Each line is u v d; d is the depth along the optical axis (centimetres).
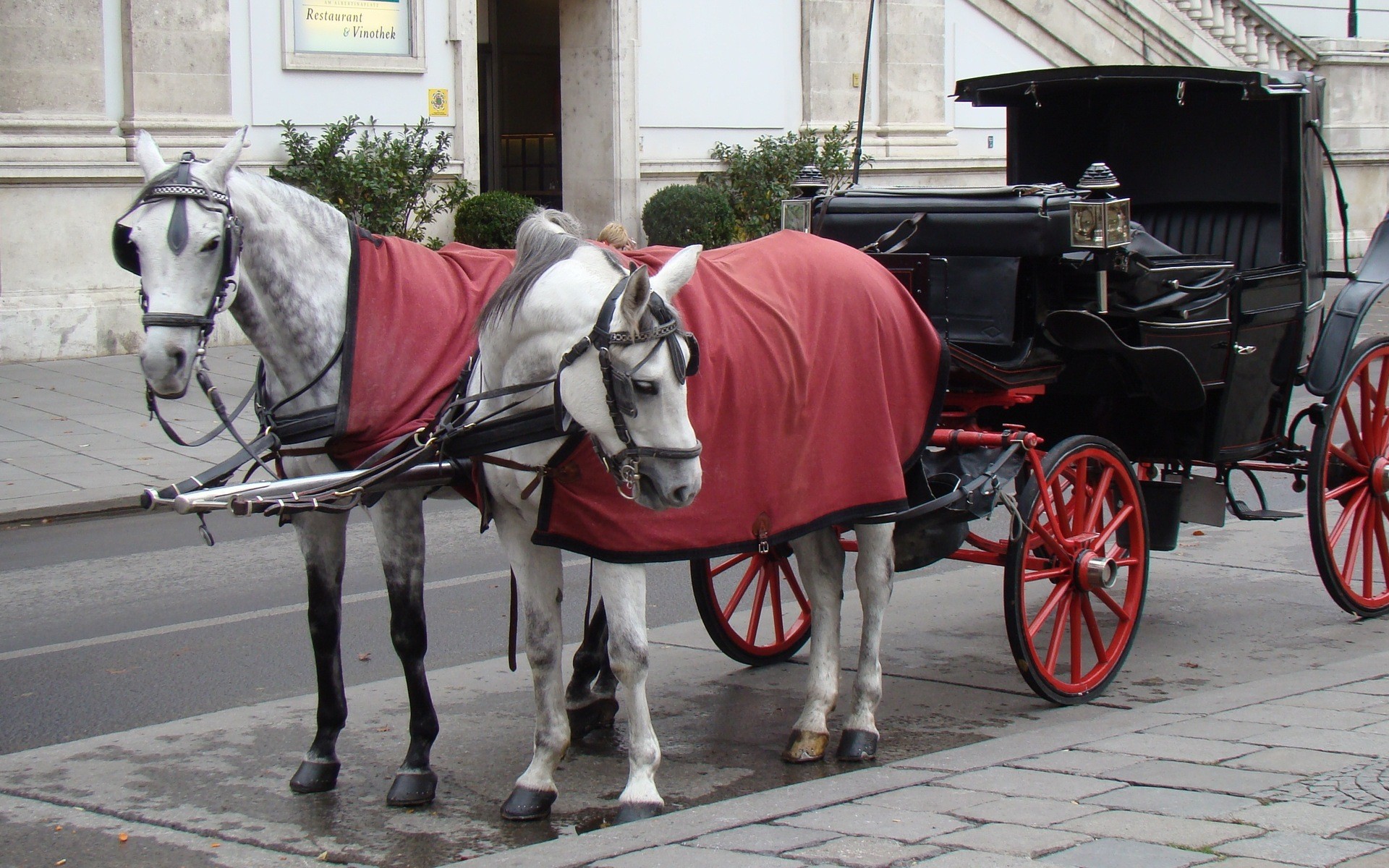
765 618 686
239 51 1562
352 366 453
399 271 471
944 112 2225
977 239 572
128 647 646
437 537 880
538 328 418
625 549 420
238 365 1423
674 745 522
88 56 1455
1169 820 356
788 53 2075
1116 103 757
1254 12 2502
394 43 1681
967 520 527
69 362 1434
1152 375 578
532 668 453
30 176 1408
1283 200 670
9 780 483
